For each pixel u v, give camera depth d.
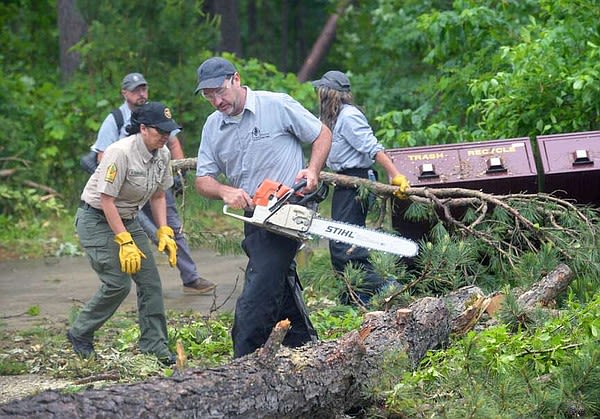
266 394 7.29
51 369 10.61
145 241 10.80
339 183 11.93
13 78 27.08
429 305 9.11
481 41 18.05
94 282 16.62
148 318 10.74
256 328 9.30
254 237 9.44
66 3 29.78
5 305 14.81
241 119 9.45
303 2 46.19
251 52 44.03
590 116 14.31
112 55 23.98
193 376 7.10
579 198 11.94
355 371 7.88
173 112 23.59
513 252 11.51
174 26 23.75
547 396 7.62
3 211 22.89
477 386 7.63
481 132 15.23
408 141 16.53
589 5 14.95
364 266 11.79
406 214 11.64
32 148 23.86
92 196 10.63
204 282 15.04
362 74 28.86
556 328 8.72
